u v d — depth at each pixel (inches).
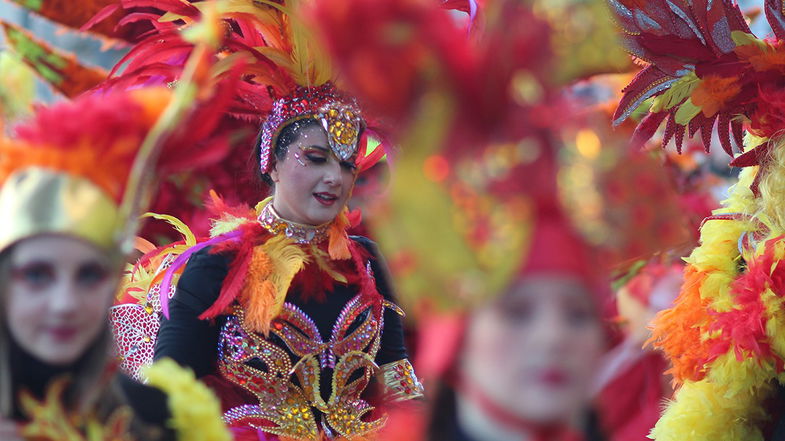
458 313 120.6
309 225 273.1
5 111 161.8
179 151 157.3
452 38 121.0
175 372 172.6
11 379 149.6
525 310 121.2
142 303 299.3
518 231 118.8
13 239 145.8
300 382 267.0
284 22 271.6
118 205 151.1
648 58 280.7
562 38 123.6
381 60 118.8
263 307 260.4
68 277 147.5
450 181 119.9
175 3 284.2
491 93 121.3
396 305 280.5
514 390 121.5
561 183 120.5
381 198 124.1
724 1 277.0
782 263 269.7
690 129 294.4
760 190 280.1
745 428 280.7
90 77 341.1
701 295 282.0
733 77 275.9
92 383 153.6
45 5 349.7
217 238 270.2
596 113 124.0
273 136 272.8
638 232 121.3
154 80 279.6
